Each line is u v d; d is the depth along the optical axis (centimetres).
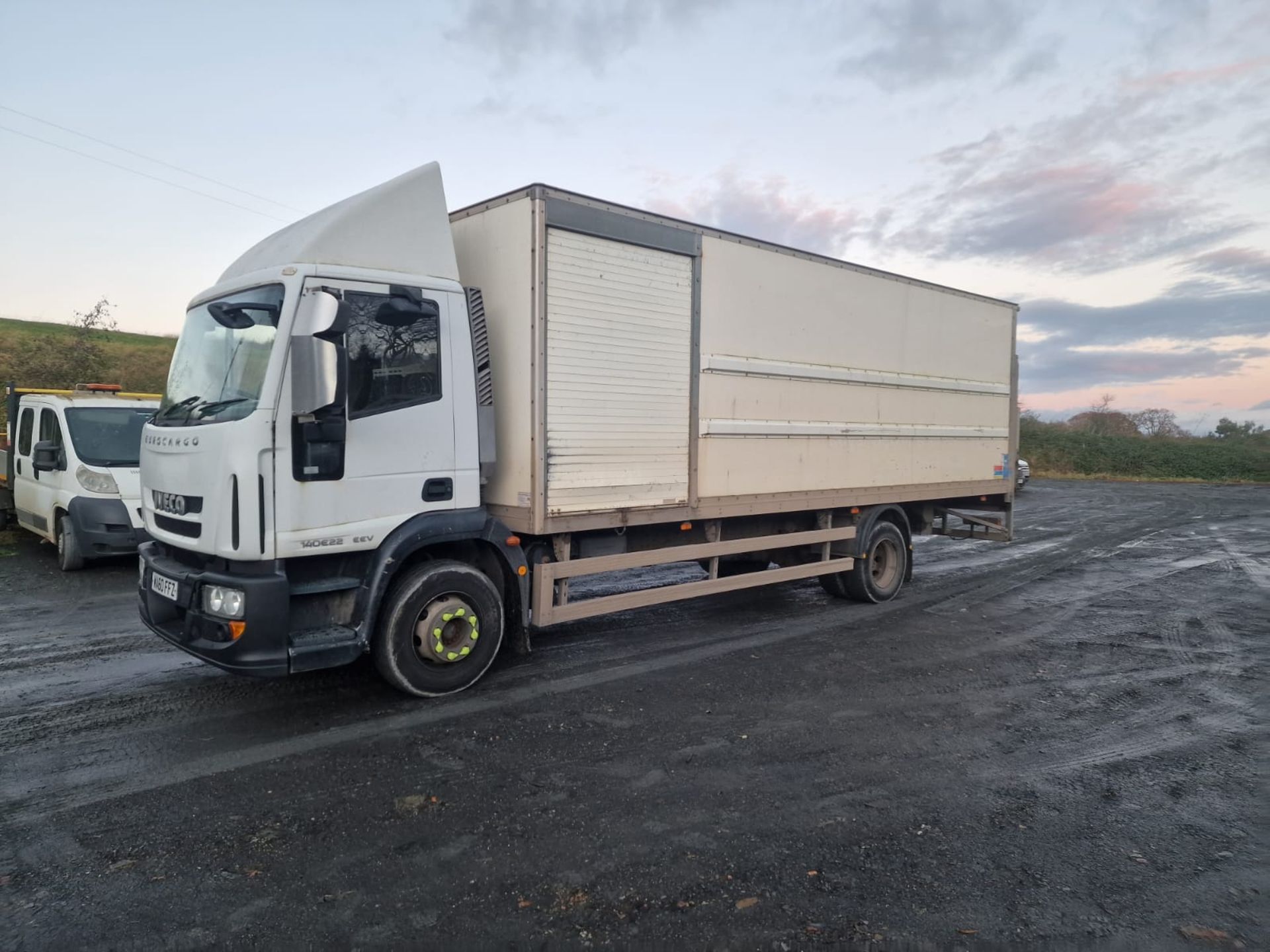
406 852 345
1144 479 3669
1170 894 325
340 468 476
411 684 522
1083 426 5238
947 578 1066
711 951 283
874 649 695
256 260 526
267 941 284
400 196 520
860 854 350
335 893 313
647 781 419
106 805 384
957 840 366
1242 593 987
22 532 1214
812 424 770
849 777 431
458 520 531
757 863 341
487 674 593
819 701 554
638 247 604
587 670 611
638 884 323
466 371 539
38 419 1048
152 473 530
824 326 777
